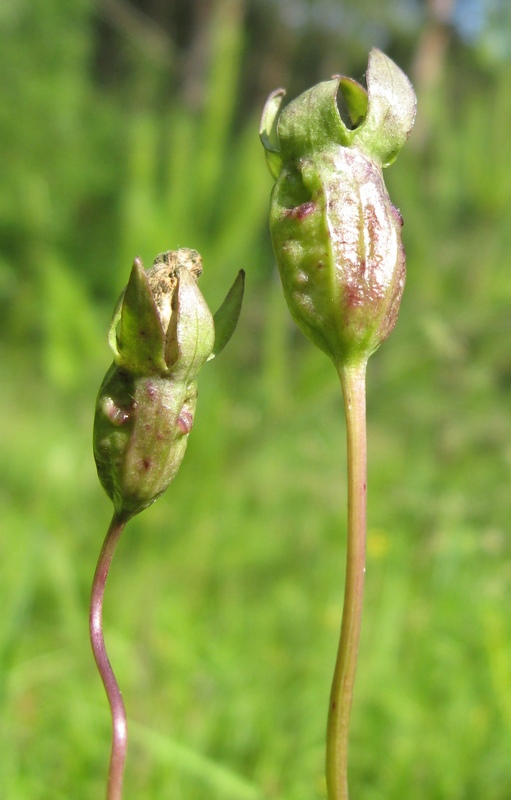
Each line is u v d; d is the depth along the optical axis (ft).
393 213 0.31
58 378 0.85
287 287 0.31
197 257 0.31
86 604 0.69
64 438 0.94
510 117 0.84
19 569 0.65
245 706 0.57
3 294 1.53
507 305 0.81
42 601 0.66
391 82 0.32
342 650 0.30
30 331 1.42
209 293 0.73
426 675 0.59
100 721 0.55
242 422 0.73
